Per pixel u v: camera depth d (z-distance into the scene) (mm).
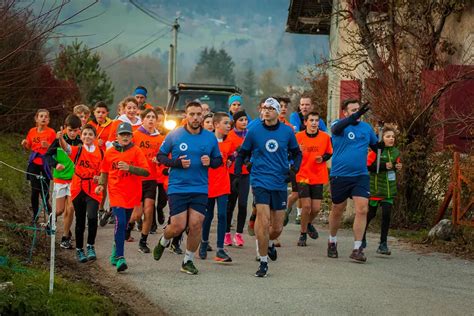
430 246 12906
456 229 13133
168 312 8188
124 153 10414
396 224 15117
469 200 13023
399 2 16953
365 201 11398
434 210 15172
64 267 9953
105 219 14445
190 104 10102
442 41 18062
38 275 8359
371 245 13055
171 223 10188
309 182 12953
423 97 15141
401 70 15844
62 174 11891
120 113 13922
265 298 8828
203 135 10242
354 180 11469
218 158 10289
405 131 15078
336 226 11695
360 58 17922
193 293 9055
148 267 10656
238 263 11133
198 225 10133
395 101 15125
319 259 11547
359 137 11562
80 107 14445
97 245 12336
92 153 10977
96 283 9312
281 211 10523
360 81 16828
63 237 11875
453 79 14875
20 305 6977
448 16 18359
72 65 48594
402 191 15102
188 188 10117
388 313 8258
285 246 12852
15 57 9211
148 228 11844
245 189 12711
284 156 10391
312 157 12914
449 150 15023
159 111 14727
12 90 10086
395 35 16891
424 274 10477
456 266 11125
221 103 22922
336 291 9242
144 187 11875
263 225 10086
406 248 12742
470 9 17484
